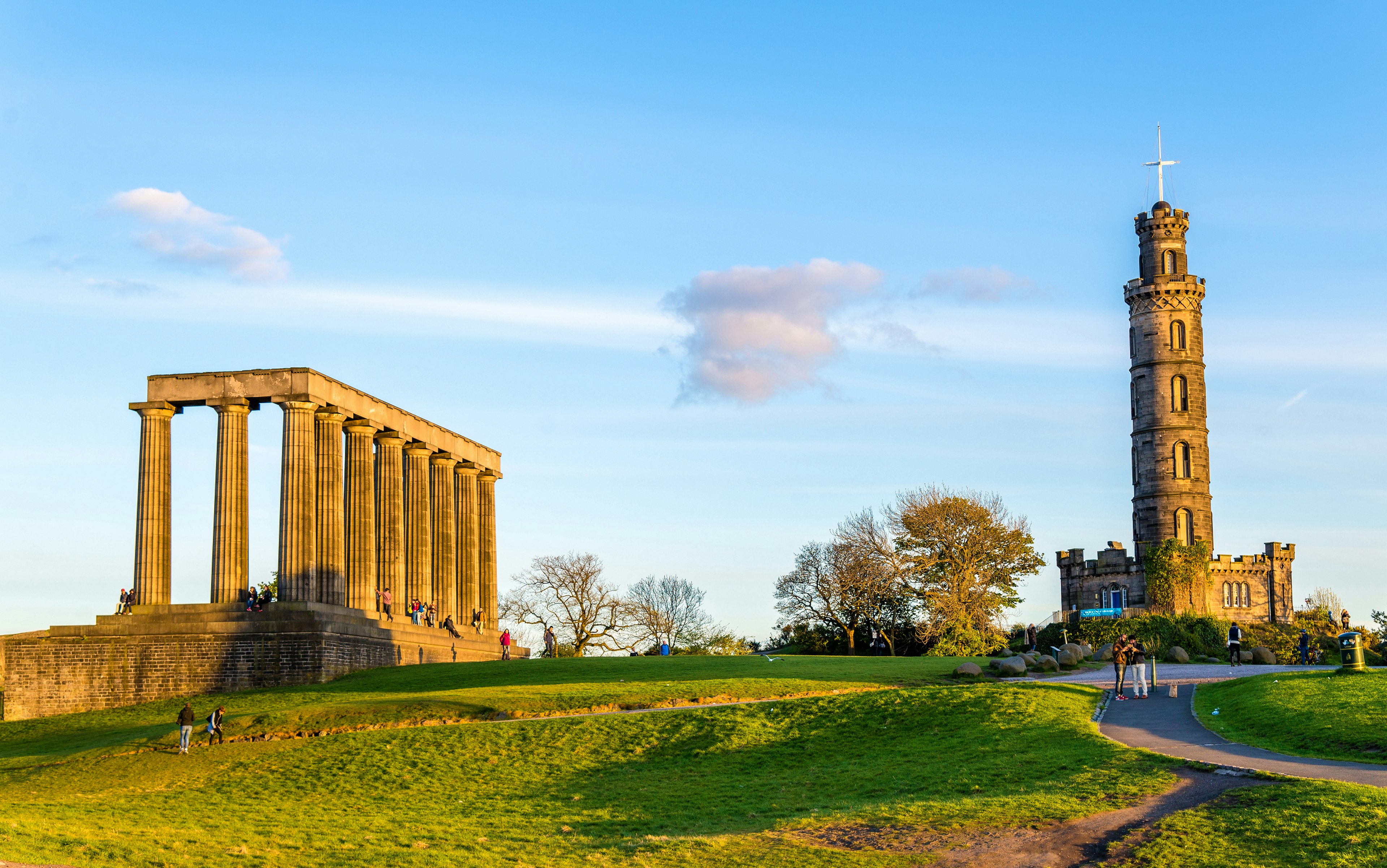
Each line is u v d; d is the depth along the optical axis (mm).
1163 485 133750
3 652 73500
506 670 70312
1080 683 52969
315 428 78812
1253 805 28609
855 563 117125
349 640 74312
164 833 33938
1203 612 123875
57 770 48938
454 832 34812
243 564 76938
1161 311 135750
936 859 28172
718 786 39438
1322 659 107812
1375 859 24547
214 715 51906
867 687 57812
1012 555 114000
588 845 32531
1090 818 29469
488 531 106125
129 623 74250
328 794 42062
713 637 137875
